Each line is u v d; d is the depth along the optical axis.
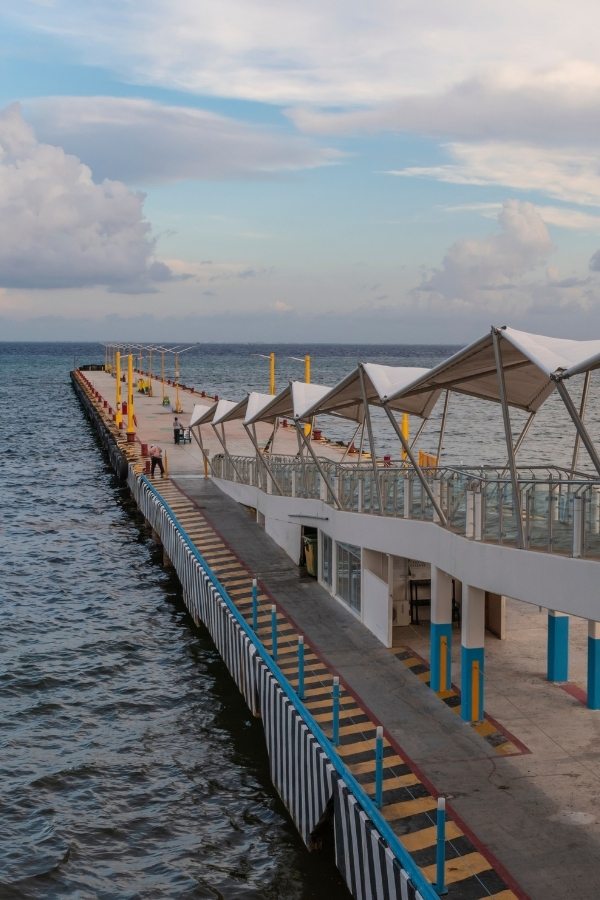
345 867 17.61
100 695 29.19
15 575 43.28
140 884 19.34
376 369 26.45
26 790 23.22
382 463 40.44
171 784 23.55
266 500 41.19
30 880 19.50
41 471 75.62
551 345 19.66
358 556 29.69
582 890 14.82
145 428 80.12
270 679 23.39
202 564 35.34
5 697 28.95
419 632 28.34
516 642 27.22
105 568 44.88
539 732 20.95
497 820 17.02
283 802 22.14
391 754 19.80
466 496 22.00
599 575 17.17
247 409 41.44
